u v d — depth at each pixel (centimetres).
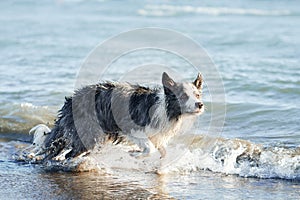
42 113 1348
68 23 3541
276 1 5131
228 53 2284
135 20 3772
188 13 4309
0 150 1147
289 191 866
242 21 3759
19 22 3606
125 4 4759
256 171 967
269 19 3922
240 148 1052
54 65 2031
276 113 1291
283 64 1969
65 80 1738
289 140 1105
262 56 2181
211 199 836
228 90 1555
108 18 3897
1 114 1346
